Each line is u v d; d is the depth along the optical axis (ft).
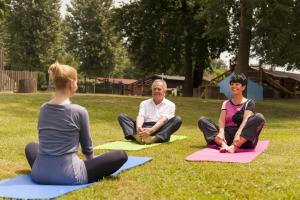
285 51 84.64
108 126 42.96
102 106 61.77
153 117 30.73
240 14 84.74
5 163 21.89
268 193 16.34
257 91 104.73
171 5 127.13
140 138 29.19
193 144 29.40
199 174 19.27
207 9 82.43
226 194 16.24
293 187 17.07
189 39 127.13
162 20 128.06
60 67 17.28
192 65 135.54
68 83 17.28
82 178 17.25
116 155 17.80
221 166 21.15
